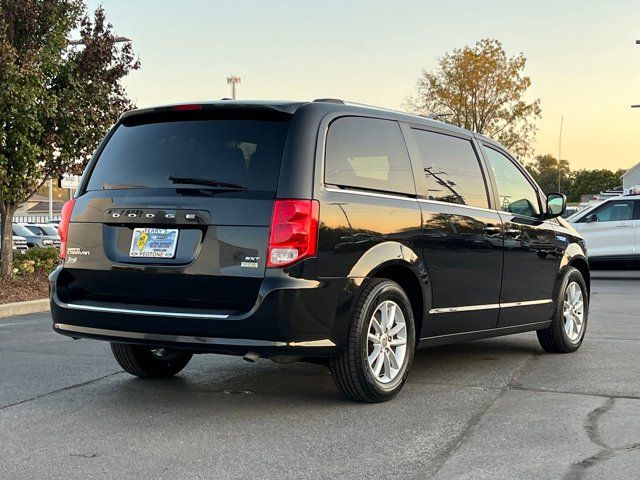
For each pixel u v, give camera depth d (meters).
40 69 13.15
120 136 5.50
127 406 5.34
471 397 5.53
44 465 4.09
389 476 3.88
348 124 5.30
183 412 5.16
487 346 7.85
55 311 5.34
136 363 6.00
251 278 4.70
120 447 4.40
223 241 4.79
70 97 13.84
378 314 5.30
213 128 5.14
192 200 4.91
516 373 6.39
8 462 4.14
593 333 8.73
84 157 14.44
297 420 4.94
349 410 5.18
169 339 4.86
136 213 5.05
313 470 3.99
